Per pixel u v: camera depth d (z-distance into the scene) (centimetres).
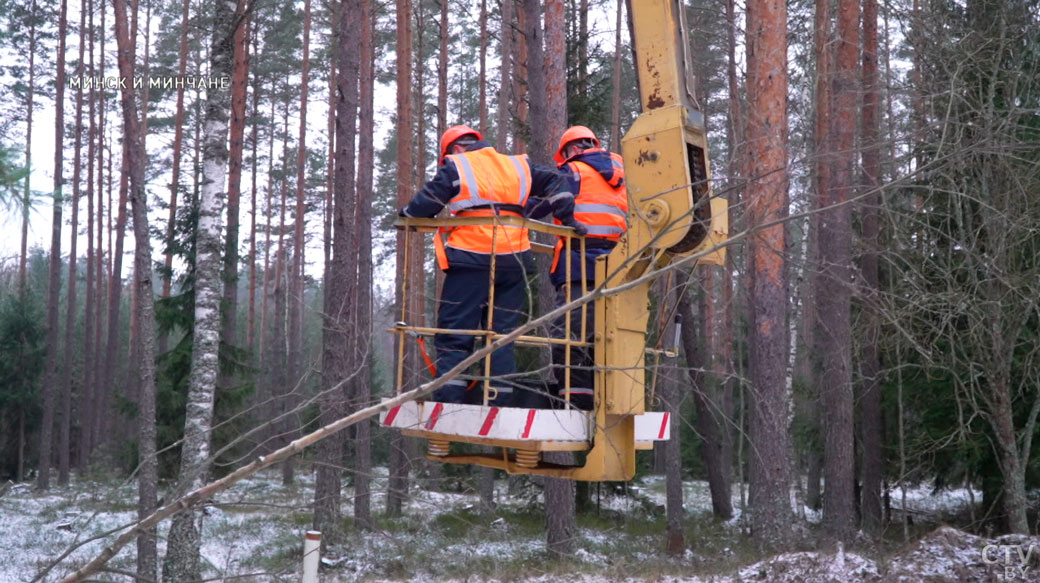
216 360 1112
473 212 496
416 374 499
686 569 1432
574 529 1550
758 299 1452
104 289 4722
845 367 1579
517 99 2156
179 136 3020
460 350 491
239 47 2634
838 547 1077
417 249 1938
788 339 1978
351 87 1567
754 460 1450
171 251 2427
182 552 994
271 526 1520
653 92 466
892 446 1822
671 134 451
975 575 954
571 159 534
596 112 1948
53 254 3281
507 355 505
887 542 1677
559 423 448
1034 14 1283
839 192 1059
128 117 1222
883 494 2034
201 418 1079
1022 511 1298
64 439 3425
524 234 518
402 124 2252
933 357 1405
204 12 2969
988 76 1193
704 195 457
